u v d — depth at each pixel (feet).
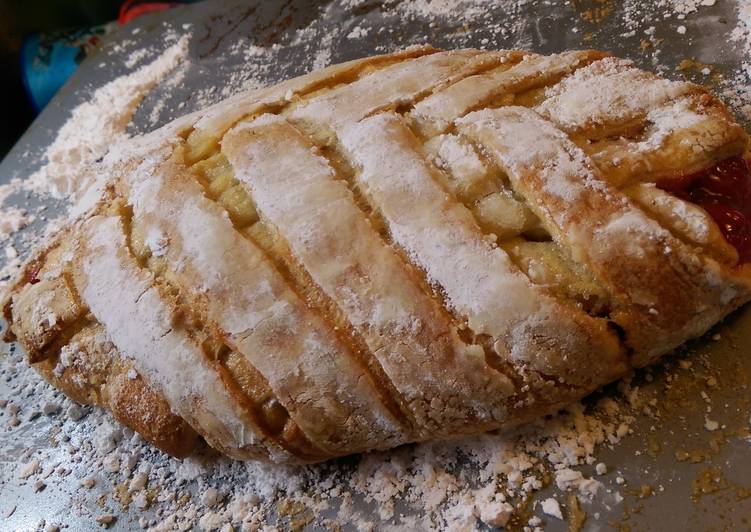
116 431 0.99
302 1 1.48
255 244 0.82
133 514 0.93
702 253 0.75
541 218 0.77
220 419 0.81
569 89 0.86
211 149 0.95
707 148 0.78
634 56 1.11
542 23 1.22
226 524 0.87
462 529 0.80
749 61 1.03
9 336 1.05
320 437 0.80
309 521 0.86
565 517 0.78
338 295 0.77
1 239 1.31
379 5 1.40
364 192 0.83
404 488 0.85
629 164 0.77
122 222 0.92
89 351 0.90
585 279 0.75
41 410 1.07
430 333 0.74
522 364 0.74
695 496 0.76
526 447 0.83
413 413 0.78
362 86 0.93
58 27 1.86
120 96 1.47
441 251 0.76
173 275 0.84
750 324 0.84
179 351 0.82
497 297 0.73
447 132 0.85
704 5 1.11
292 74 1.37
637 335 0.76
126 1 1.82
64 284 0.92
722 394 0.81
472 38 1.26
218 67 1.46
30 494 0.98
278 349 0.78
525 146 0.79
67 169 1.38
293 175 0.84
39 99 1.76
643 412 0.82
